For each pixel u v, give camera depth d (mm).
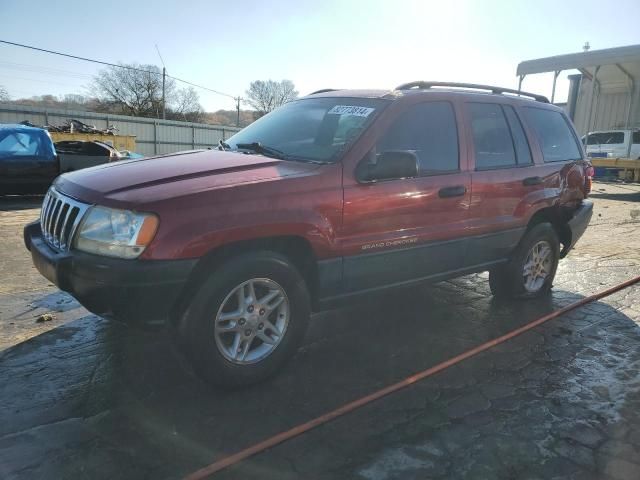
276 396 3145
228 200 2961
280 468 2477
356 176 3471
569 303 5082
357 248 3498
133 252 2760
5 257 6148
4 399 2986
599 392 3318
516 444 2727
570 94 21016
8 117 31266
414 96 3977
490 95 4676
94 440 2635
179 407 2977
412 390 3285
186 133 41906
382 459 2570
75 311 4391
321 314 4629
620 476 2492
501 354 3873
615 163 17969
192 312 2924
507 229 4590
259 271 3100
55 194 3402
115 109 65062
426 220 3906
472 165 4254
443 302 5051
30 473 2371
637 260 6914
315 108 4191
